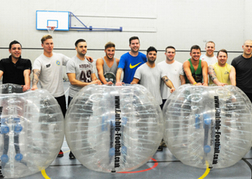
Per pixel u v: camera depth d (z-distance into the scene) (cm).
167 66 336
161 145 303
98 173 234
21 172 202
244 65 343
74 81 289
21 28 1043
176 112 227
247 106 231
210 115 214
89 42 1073
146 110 212
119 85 241
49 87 296
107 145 200
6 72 304
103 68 336
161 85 331
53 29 1051
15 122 196
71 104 226
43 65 291
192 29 1090
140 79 311
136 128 205
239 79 348
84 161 210
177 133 224
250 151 298
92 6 1062
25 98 208
